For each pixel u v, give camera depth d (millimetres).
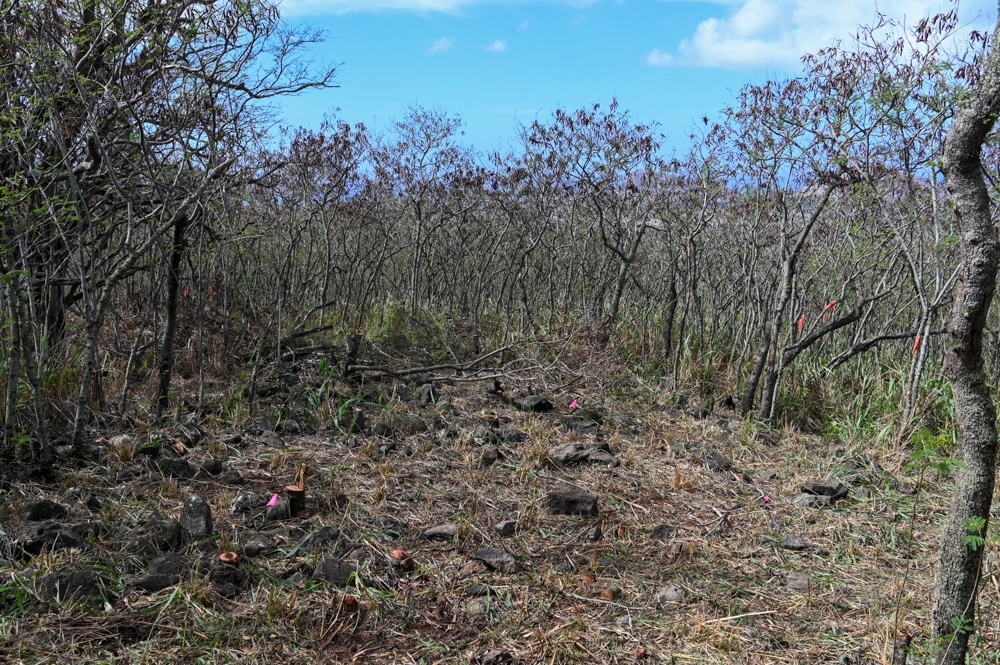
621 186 8383
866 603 3652
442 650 3135
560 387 6797
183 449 4973
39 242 5082
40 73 4625
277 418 5711
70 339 6527
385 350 7871
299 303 8633
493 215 10609
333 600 3350
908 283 7277
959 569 2650
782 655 3223
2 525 3766
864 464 5527
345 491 4559
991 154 5527
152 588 3328
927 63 5391
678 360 7559
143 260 6293
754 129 6586
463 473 4965
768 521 4551
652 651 3215
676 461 5512
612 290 9977
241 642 3074
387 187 9867
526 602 3504
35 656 2869
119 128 5258
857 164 5898
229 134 5289
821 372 7027
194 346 6754
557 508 4477
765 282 7633
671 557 4051
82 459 4668
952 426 6020
